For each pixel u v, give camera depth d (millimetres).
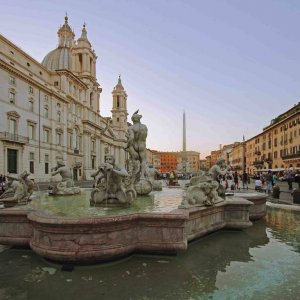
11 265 5539
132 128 11359
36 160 46625
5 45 41969
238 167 102938
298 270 5395
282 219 10547
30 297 4328
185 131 73000
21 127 42906
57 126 53938
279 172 52375
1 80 38594
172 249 5656
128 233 5617
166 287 4629
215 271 5309
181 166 73125
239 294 4379
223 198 8945
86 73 73812
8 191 8188
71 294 4406
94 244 5230
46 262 5578
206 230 7207
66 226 5137
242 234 7973
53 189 11211
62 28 75500
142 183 10930
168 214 5723
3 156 38562
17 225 6266
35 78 47344
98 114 80312
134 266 5422
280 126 62812
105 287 4621
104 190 7348
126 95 116062
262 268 5492
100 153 82000
